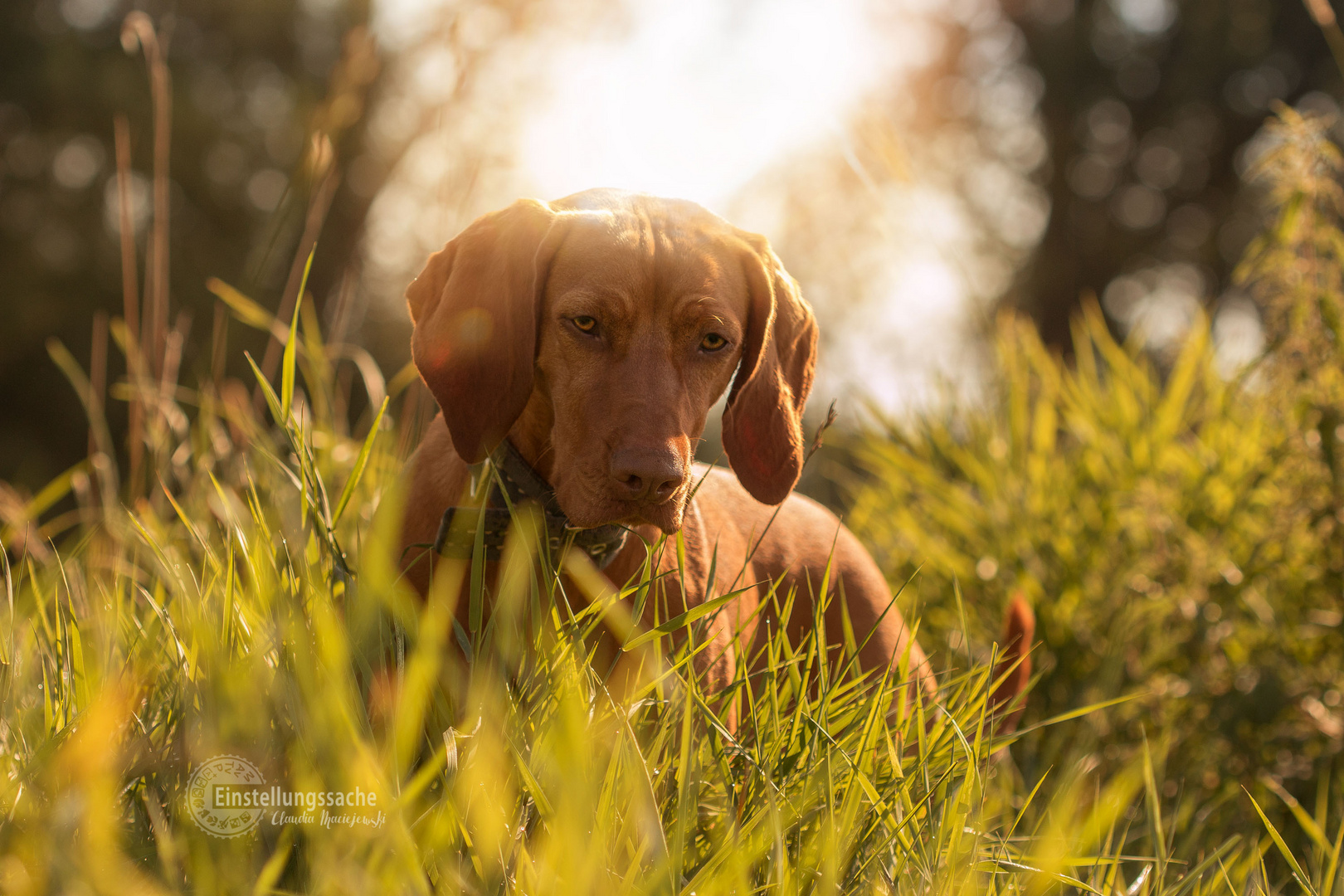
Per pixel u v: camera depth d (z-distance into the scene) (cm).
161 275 376
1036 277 2019
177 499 353
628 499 227
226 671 176
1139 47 2105
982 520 455
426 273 259
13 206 1869
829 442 538
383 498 262
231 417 348
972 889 189
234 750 165
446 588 230
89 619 241
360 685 199
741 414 267
